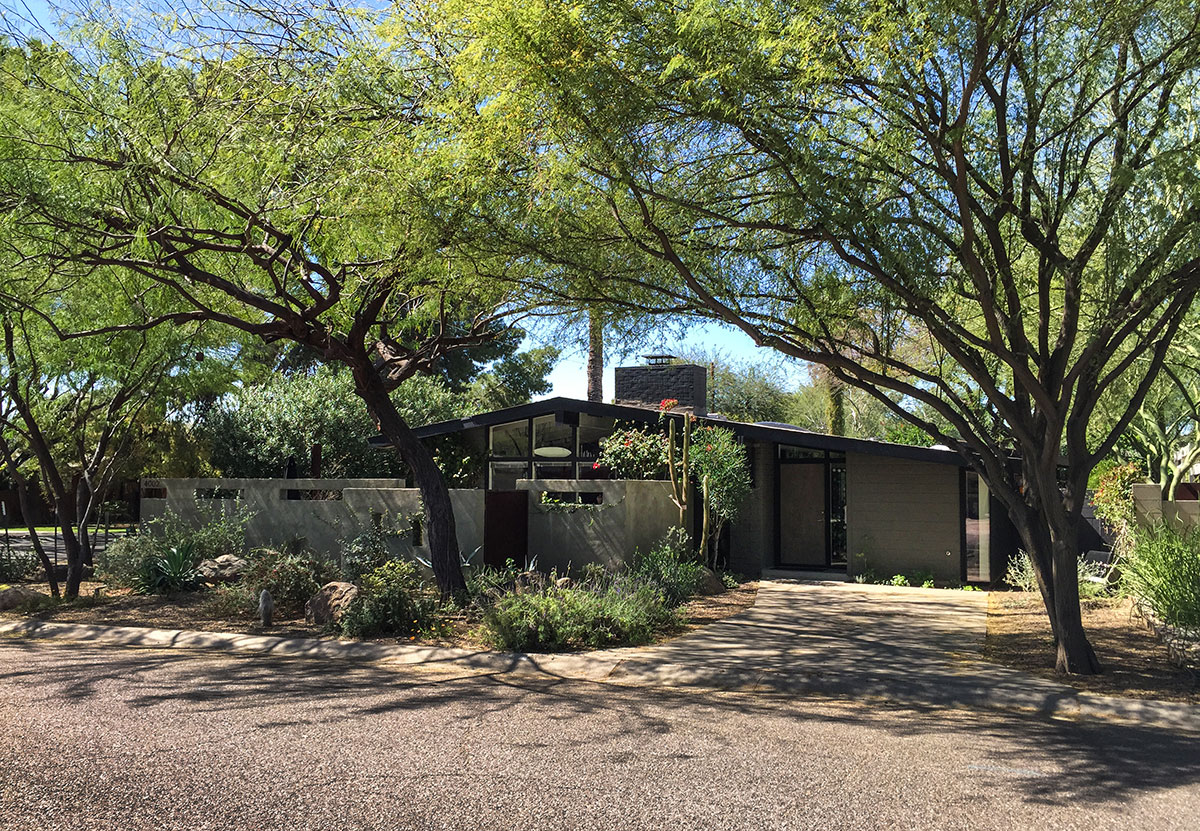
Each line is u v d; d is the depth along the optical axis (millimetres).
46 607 12523
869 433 37500
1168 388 19500
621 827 4449
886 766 5574
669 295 9883
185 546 14555
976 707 7562
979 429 9906
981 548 16391
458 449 19844
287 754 5629
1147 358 14602
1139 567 11406
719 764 5559
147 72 10078
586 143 8469
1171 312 8547
